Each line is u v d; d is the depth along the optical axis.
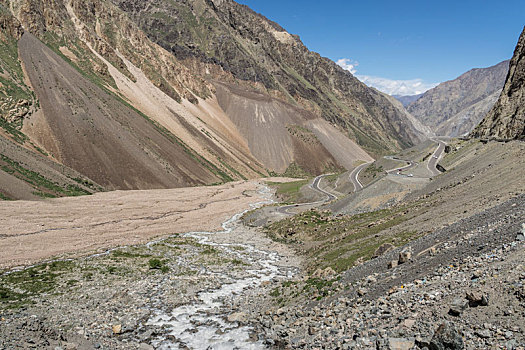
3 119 95.75
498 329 12.59
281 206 92.69
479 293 14.76
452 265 20.16
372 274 26.69
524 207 24.53
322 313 22.56
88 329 25.48
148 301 31.95
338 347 16.47
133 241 58.94
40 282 36.28
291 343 19.53
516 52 93.75
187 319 27.72
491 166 51.56
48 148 98.12
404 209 51.34
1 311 27.66
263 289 35.56
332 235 54.53
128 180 106.75
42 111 105.94
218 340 23.23
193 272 42.16
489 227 24.14
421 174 86.25
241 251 54.56
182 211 88.69
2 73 106.94
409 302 17.91
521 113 77.56
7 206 65.31
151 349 22.41
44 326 25.31
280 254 52.59
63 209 72.31
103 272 40.97
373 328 16.84
